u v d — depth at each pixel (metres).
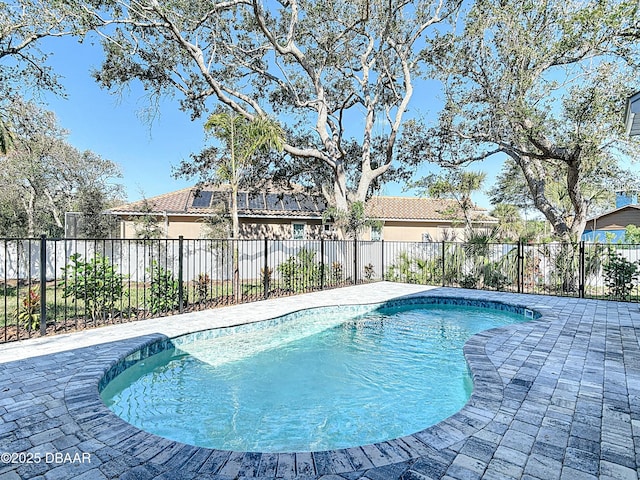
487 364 4.57
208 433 3.96
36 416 3.21
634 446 2.71
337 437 3.87
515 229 17.09
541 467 2.45
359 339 7.63
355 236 14.58
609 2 9.57
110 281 6.99
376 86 16.20
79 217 17.58
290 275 11.87
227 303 9.25
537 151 13.13
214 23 13.10
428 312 10.02
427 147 14.45
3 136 10.36
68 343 5.52
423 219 20.58
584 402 3.48
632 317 7.48
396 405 4.65
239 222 16.88
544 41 10.88
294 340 7.57
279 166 16.61
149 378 5.51
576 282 11.77
